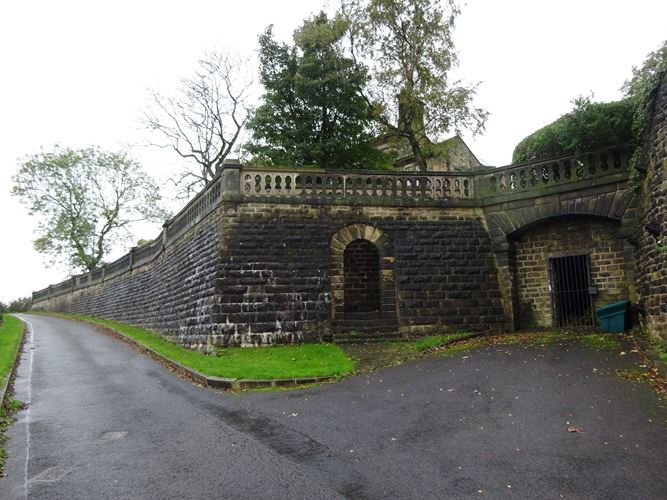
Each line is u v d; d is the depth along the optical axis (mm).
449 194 18453
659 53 13633
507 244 17641
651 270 12852
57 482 6316
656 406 8281
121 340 23531
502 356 13094
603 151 15805
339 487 5883
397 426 8195
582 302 16688
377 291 20531
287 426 8461
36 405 10617
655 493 5473
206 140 36281
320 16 23859
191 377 13469
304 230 17172
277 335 16125
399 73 23297
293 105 23719
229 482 6125
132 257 31156
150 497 5770
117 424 8992
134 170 49000
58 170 46156
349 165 24469
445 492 5660
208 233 18078
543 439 7215
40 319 39000
